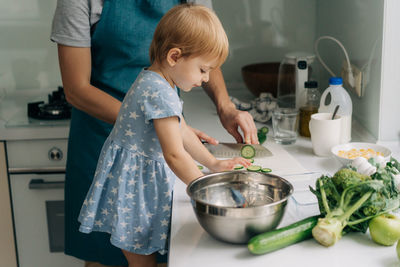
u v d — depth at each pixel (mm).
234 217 955
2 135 1940
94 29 1526
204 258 967
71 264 2109
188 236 1053
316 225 983
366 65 1631
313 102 1734
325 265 927
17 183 2012
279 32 2314
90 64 1493
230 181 1131
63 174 2014
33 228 2068
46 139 1971
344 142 1556
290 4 2277
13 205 2035
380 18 1482
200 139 1528
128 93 1262
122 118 1255
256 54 2342
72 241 1749
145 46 1536
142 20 1521
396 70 1491
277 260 948
